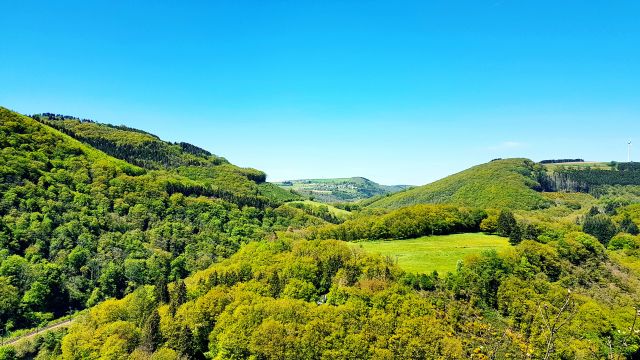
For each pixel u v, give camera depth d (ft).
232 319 301.43
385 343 268.00
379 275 335.88
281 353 271.08
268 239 562.25
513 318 290.35
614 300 339.77
